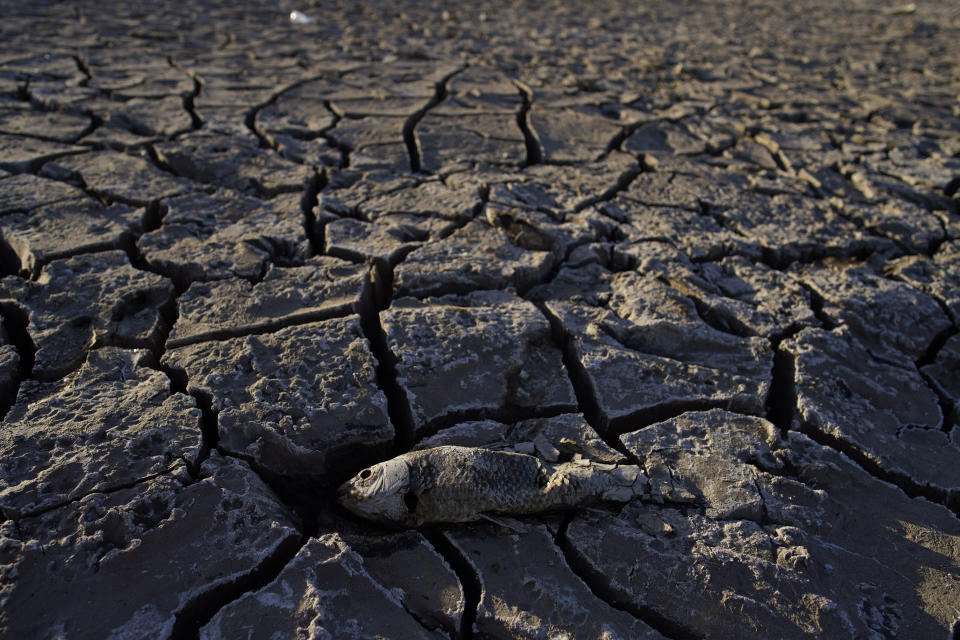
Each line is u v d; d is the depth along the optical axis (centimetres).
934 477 239
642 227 386
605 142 509
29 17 839
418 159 475
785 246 370
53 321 274
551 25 994
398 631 180
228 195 388
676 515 215
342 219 368
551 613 187
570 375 280
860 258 381
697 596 192
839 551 208
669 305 307
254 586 192
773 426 249
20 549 185
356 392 244
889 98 667
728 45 917
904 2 1414
